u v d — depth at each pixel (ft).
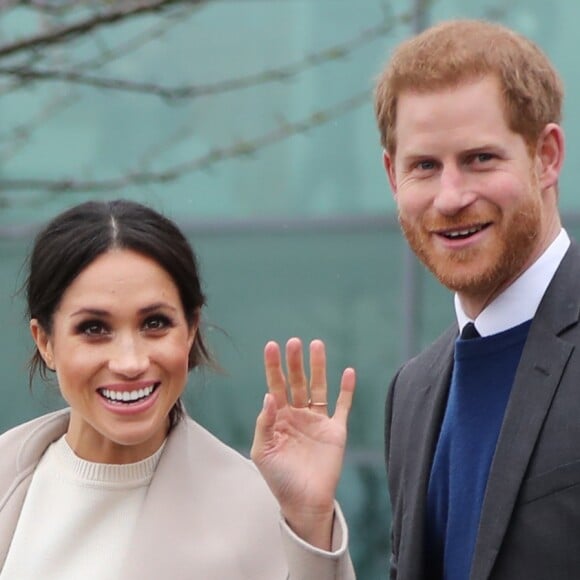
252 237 86.07
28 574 35.32
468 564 31.35
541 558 29.94
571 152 82.28
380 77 32.63
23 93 86.48
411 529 32.96
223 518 35.32
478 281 31.01
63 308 34.35
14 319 85.61
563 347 30.83
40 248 34.81
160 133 86.22
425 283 84.38
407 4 83.05
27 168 86.22
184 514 35.24
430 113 30.76
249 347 85.61
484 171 30.63
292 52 84.89
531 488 30.22
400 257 84.69
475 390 31.99
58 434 37.24
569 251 31.94
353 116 85.20
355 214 85.20
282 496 32.60
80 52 83.82
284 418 33.06
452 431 32.35
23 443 36.99
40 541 35.58
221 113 85.87
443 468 32.58
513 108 30.66
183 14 50.55
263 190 86.12
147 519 35.12
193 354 36.83
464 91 30.63
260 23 85.05
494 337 31.71
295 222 85.81
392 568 34.45
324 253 85.56
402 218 31.73
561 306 31.19
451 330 35.06
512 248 30.86
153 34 52.75
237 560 34.83
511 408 30.89
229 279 86.12
